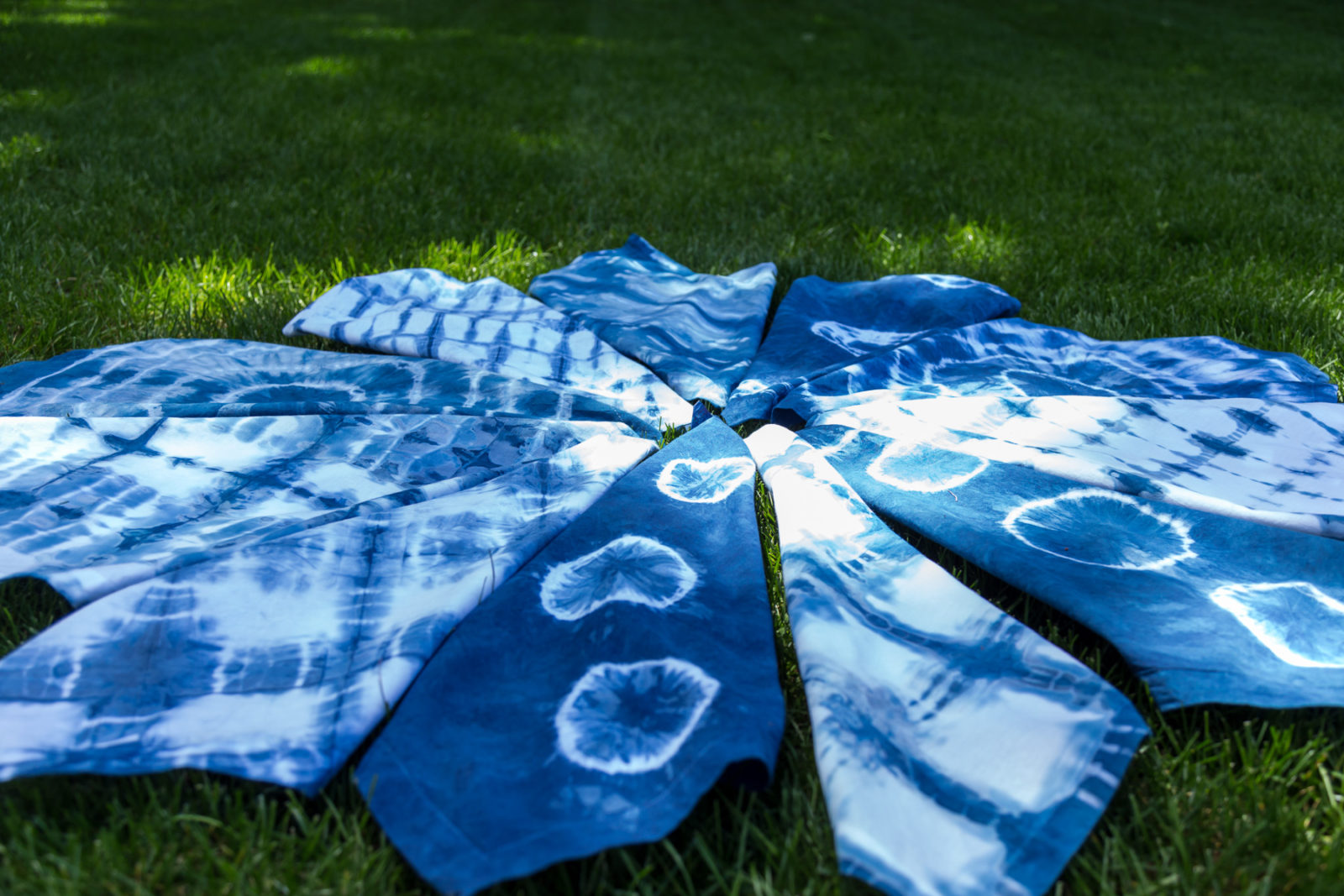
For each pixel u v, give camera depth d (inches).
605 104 219.6
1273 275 109.8
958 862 36.6
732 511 60.8
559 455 66.4
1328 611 50.7
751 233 131.5
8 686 43.5
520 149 169.8
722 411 77.3
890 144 185.6
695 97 233.1
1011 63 306.2
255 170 148.2
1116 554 55.5
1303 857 39.0
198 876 38.2
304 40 309.6
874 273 117.6
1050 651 45.7
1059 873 36.3
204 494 62.6
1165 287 109.2
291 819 42.1
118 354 82.3
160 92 202.8
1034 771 40.3
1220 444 70.0
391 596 52.5
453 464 67.8
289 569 53.2
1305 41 360.5
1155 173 161.8
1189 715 47.4
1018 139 189.6
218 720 43.0
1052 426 71.7
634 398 79.6
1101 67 297.1
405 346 87.0
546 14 453.7
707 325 94.2
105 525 57.7
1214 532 57.4
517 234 126.9
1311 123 203.5
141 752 40.6
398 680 45.3
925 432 69.6
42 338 88.4
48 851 39.4
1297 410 72.8
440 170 152.4
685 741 41.5
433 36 342.6
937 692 45.4
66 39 267.0
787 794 42.8
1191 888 38.4
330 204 132.6
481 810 38.8
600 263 111.0
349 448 69.0
